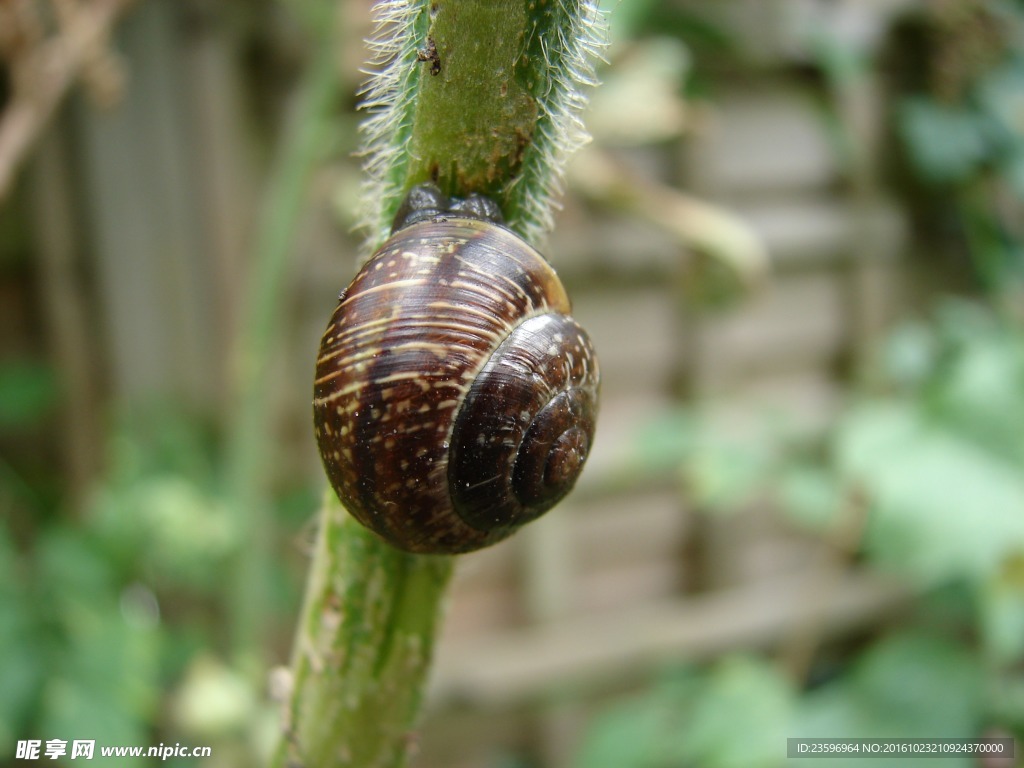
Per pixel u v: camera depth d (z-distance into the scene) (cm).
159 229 22
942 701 19
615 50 19
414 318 8
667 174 27
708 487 22
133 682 16
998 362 18
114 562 18
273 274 17
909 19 28
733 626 29
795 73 28
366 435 8
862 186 29
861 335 30
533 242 9
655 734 21
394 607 8
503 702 27
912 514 17
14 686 16
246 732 18
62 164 22
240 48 22
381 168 8
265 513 20
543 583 27
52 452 23
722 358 28
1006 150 27
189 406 22
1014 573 18
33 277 22
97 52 15
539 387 8
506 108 8
